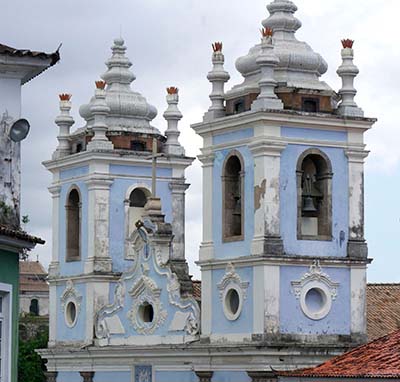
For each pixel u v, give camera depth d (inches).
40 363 3316.9
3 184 1284.4
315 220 2214.6
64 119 2583.7
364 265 2218.3
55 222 2588.6
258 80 2218.3
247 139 2182.6
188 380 2263.8
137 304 2390.5
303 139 2186.3
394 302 2375.7
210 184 2253.9
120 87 2603.3
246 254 2176.4
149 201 2399.1
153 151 2448.3
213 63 2273.6
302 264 2170.3
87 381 2459.4
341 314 2196.1
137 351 2356.1
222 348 2178.9
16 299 1270.9
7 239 1228.5
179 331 2297.0
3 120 1288.1
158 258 2353.6
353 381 1512.1
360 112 2224.4
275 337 2138.3
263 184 2151.8
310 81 2223.2
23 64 1284.4
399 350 1574.8
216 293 2228.1
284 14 2261.3
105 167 2506.2
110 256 2500.0
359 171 2228.1
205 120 2257.6
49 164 2593.5
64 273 2556.6
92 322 2475.4
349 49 2246.6
